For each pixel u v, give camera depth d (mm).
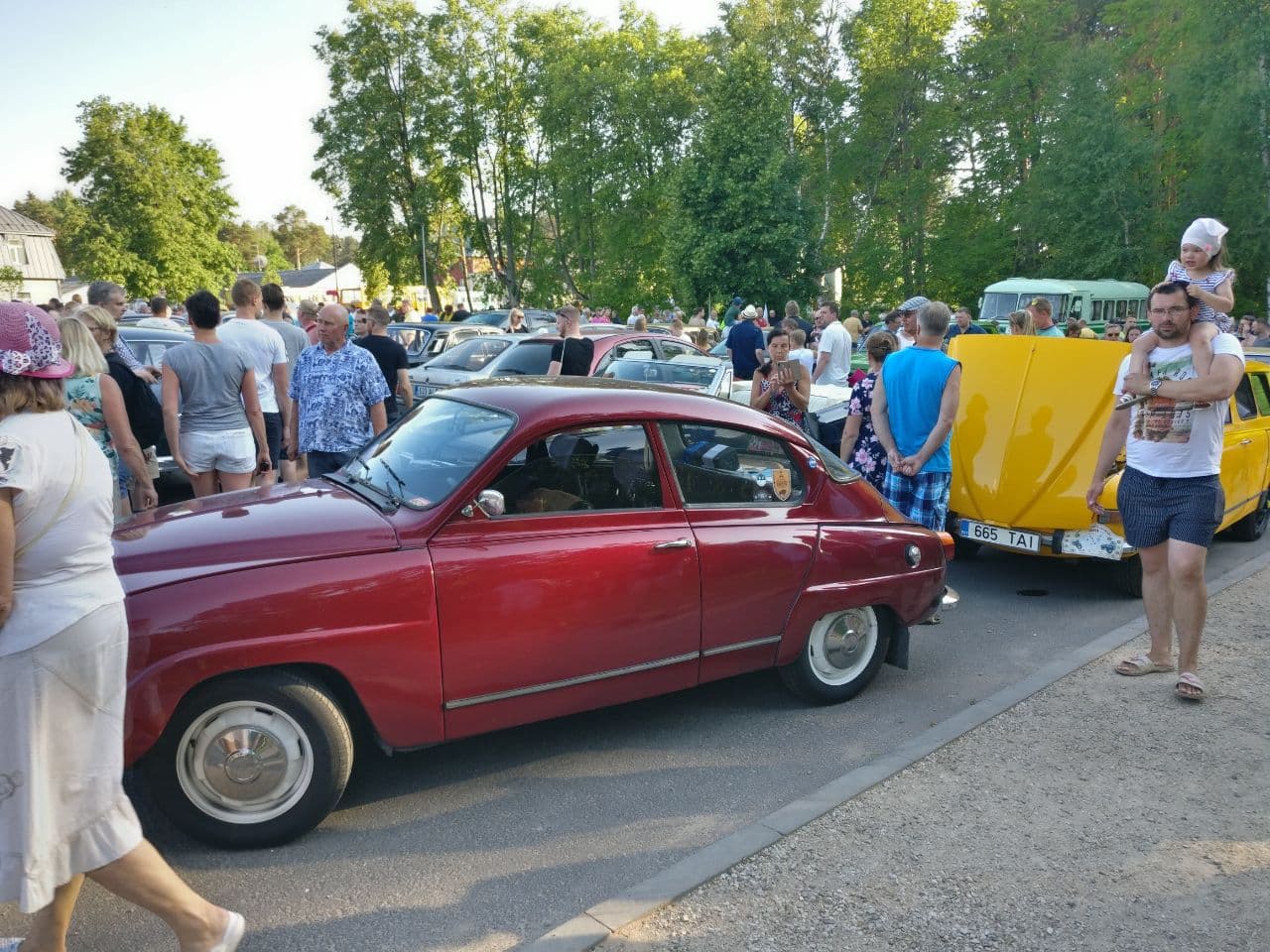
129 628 2949
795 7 38688
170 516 3715
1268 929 2900
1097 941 2834
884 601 4645
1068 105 35062
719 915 2930
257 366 7328
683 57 42938
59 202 91375
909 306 6609
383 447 4238
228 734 3180
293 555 3289
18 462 2201
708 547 4062
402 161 46375
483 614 3512
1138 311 29703
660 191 42562
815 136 40406
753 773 3990
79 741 2332
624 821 3572
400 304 34812
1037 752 4098
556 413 3832
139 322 11422
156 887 2467
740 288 34469
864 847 3338
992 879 3152
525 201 48875
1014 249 37875
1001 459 6551
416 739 3480
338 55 45156
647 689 4035
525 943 2834
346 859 3268
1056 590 6875
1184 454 4578
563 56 44594
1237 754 4082
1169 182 36094
